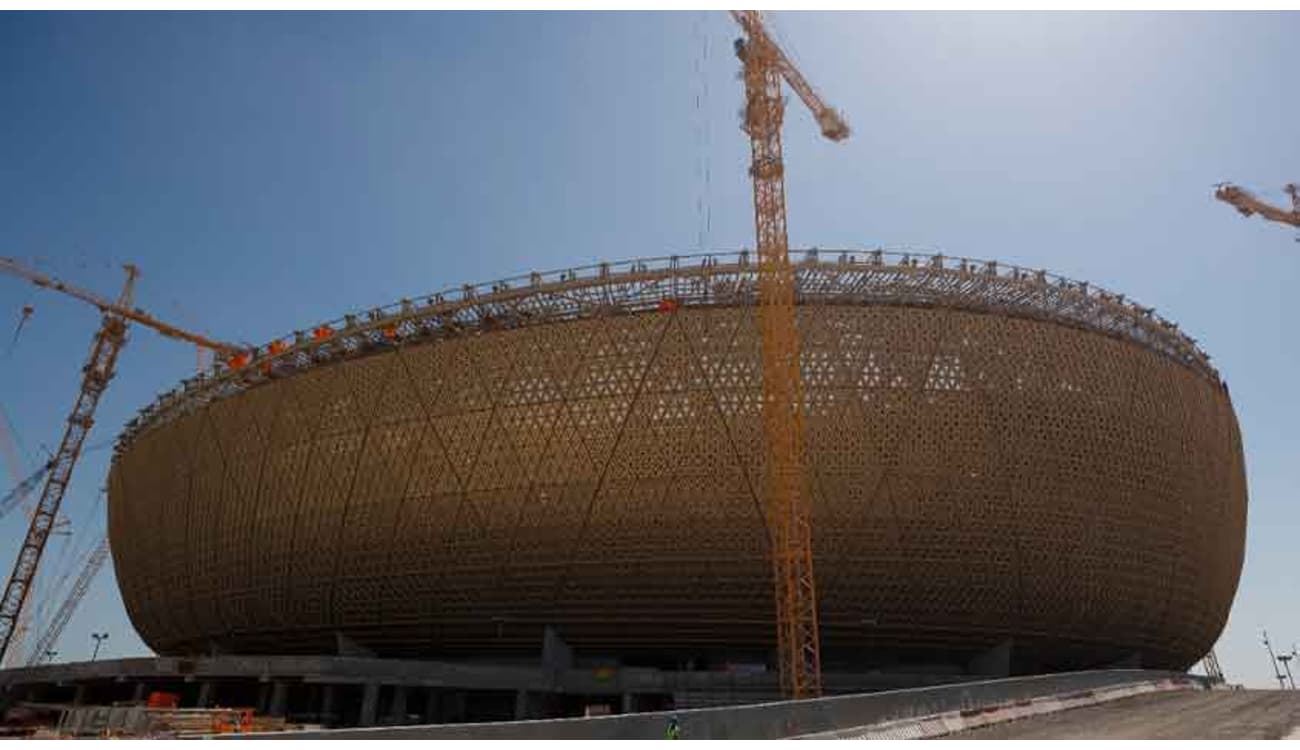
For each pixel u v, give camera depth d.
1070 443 54.62
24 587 93.25
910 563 51.16
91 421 101.81
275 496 62.62
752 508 50.94
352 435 59.91
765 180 54.47
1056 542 53.09
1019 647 54.72
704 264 55.16
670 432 52.44
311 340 63.44
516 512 54.00
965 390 53.34
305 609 60.47
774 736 19.89
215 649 68.88
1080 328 58.12
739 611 51.38
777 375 51.25
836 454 51.47
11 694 66.50
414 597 56.41
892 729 22.31
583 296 57.00
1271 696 37.44
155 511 73.69
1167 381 60.88
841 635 51.78
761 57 56.22
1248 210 93.06
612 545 52.28
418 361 59.38
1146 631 58.19
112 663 59.25
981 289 56.47
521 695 51.00
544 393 55.00
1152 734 21.02
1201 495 61.06
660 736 17.92
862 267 54.28
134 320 106.31
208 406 70.31
